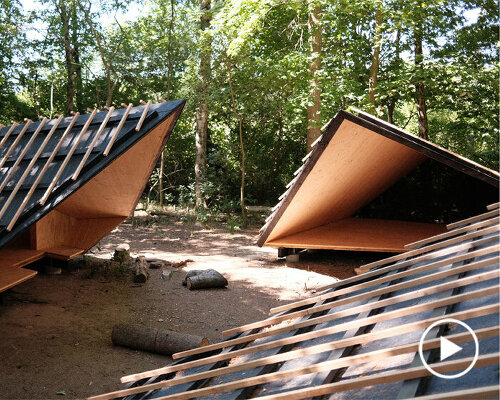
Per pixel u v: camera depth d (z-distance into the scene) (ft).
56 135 26.40
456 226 16.56
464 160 29.96
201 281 32.78
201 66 59.31
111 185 31.73
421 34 58.75
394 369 7.09
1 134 28.12
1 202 23.89
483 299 8.04
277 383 8.55
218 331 25.85
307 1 50.03
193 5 69.51
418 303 9.46
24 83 80.84
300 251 43.37
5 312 27.04
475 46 62.28
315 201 36.86
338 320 10.94
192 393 9.53
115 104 85.71
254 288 33.06
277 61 56.24
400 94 58.39
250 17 49.57
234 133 80.94
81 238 36.94
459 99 63.62
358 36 57.06
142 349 23.44
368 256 41.65
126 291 32.14
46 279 33.60
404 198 48.44
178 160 80.38
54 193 23.27
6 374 20.08
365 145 32.37
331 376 7.79
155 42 72.79
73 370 20.88
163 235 52.31
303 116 61.67
